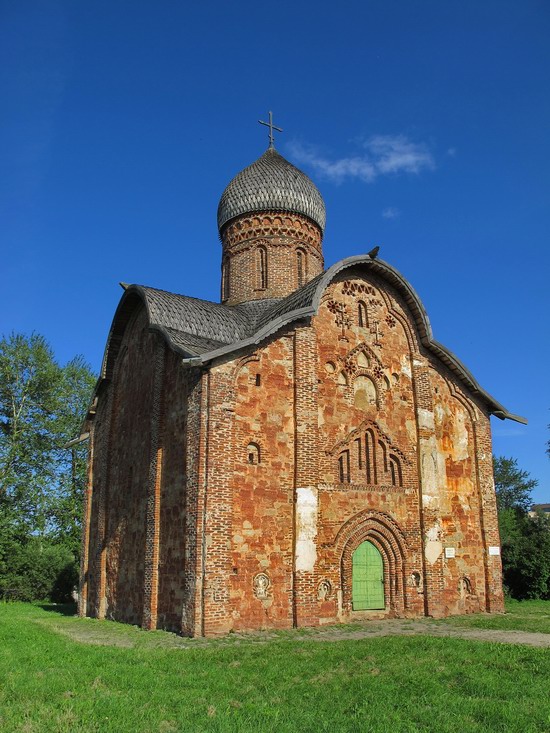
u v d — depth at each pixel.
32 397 37.69
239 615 15.68
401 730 7.13
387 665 10.43
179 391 17.92
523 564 27.30
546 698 8.34
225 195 26.53
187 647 13.26
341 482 18.70
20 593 34.00
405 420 20.84
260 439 17.14
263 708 7.88
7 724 7.02
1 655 11.02
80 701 7.93
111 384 24.33
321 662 10.84
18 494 35.44
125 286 22.44
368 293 21.20
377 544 19.19
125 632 16.56
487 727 7.30
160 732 6.93
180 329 18.66
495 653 11.36
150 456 18.67
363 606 18.38
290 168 26.53
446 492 21.34
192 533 15.69
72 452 39.22
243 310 22.41
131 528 20.19
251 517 16.48
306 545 17.05
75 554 37.31
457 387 22.81
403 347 21.61
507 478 55.28
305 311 18.22
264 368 17.72
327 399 19.08
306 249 25.70
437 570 19.84
